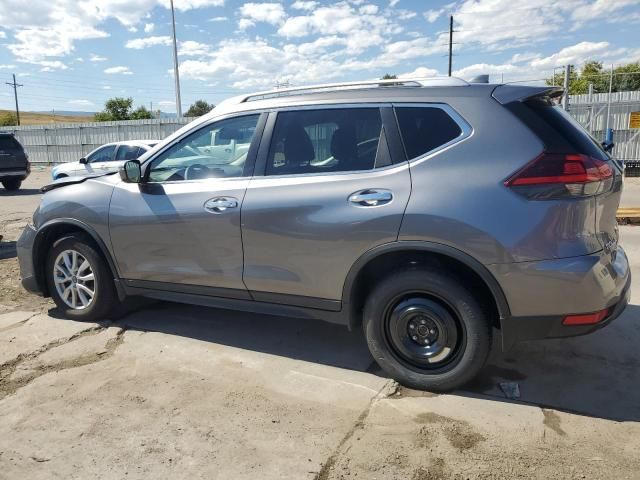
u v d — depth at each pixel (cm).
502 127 303
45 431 296
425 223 305
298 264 347
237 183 368
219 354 393
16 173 1650
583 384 340
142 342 415
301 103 360
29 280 468
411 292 324
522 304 295
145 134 2675
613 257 315
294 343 412
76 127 2866
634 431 287
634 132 1769
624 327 429
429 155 315
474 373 318
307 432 292
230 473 259
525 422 297
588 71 6078
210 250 378
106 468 264
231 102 395
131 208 406
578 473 254
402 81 342
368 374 358
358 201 325
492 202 294
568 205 285
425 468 260
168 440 286
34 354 395
